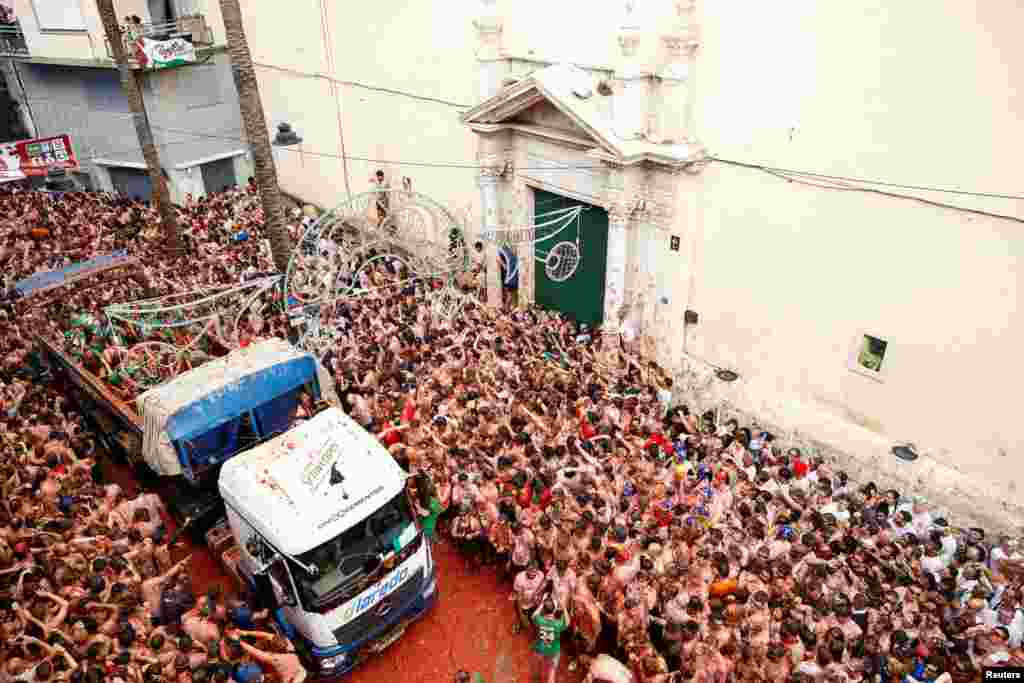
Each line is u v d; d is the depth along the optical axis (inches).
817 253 471.8
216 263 761.0
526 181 673.0
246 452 406.6
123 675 325.1
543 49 620.7
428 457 458.9
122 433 514.0
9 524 416.2
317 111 964.0
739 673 318.3
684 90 510.0
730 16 474.3
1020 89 356.5
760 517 394.9
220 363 484.7
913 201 413.7
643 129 543.8
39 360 655.8
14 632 353.4
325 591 357.4
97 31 999.6
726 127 500.4
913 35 389.7
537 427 482.0
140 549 406.0
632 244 589.3
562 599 361.1
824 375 494.6
